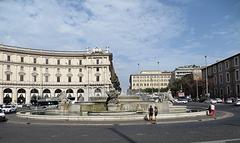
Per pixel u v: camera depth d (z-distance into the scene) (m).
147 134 20.78
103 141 17.75
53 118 35.75
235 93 101.25
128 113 39.50
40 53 129.75
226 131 21.34
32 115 38.81
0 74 116.00
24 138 19.73
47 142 17.69
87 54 139.62
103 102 48.41
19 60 123.25
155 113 31.22
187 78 142.25
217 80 117.69
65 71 137.12
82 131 23.59
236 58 100.62
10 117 43.19
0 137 20.52
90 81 139.62
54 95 133.38
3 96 117.06
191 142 16.50
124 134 21.09
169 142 16.72
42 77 130.62
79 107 44.22
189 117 35.19
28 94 125.50
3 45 116.81
